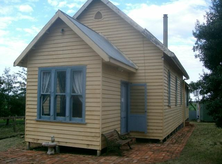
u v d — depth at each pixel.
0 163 6.97
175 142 10.36
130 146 9.15
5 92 18.80
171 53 9.95
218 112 6.77
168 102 11.46
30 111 8.99
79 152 8.44
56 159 7.38
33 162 7.05
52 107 8.52
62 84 8.48
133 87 10.72
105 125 8.09
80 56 8.20
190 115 26.52
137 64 10.70
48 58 8.77
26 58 9.29
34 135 8.84
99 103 7.79
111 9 11.37
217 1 7.20
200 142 10.40
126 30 11.02
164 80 10.52
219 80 6.66
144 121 10.39
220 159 7.39
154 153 8.12
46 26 8.52
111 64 8.23
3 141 10.65
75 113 8.20
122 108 10.08
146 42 10.62
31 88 9.05
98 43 8.34
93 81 7.93
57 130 8.40
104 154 7.95
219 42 6.93
